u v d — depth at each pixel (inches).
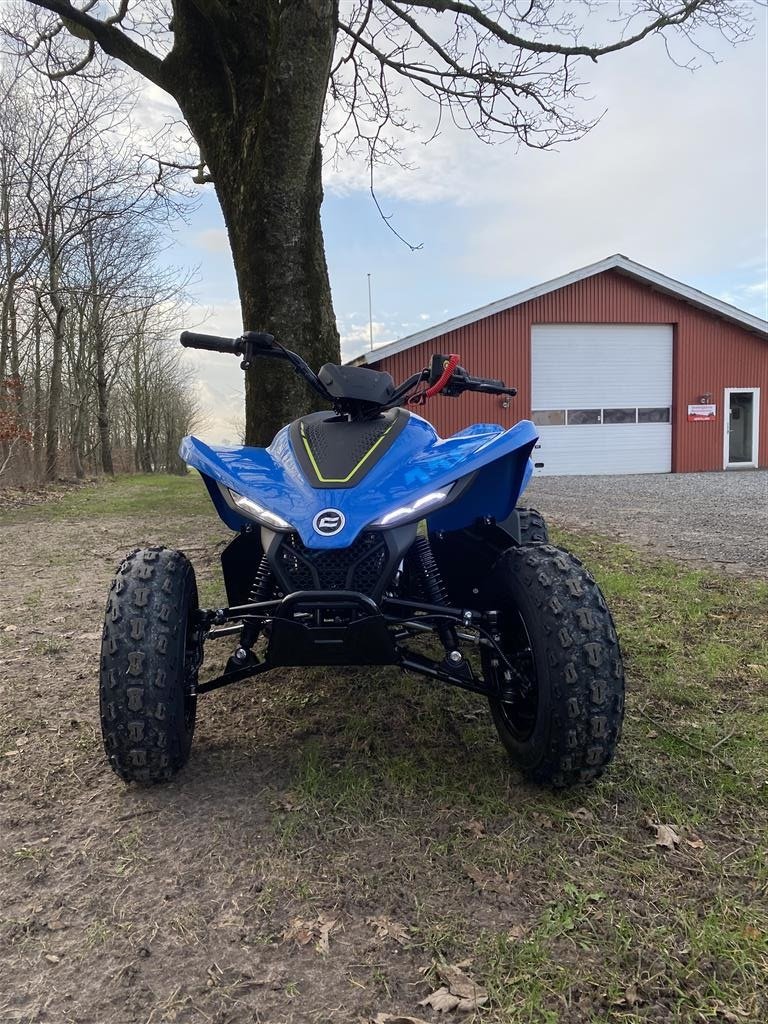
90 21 297.7
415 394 125.6
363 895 75.5
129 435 1856.5
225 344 121.6
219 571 240.1
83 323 1121.4
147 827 89.5
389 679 137.3
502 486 105.5
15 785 102.3
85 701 134.6
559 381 804.6
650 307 812.0
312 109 237.9
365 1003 61.9
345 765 103.7
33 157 737.6
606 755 87.4
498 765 102.3
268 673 143.1
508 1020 59.5
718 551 258.4
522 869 78.9
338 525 90.4
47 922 73.1
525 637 97.6
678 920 70.2
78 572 266.1
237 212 259.4
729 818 88.4
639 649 148.3
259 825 88.9
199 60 282.4
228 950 68.5
